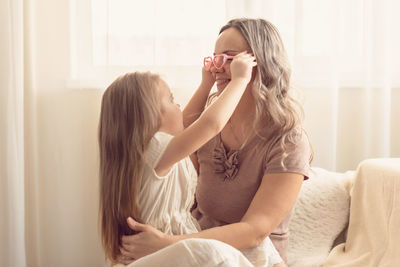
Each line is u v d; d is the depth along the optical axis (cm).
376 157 211
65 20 194
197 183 140
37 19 193
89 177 200
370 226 143
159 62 196
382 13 204
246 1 195
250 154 125
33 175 195
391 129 221
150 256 90
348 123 214
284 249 130
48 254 200
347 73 210
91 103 196
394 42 215
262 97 121
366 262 138
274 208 114
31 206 197
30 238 199
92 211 201
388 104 208
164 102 119
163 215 115
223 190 129
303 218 149
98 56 196
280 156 118
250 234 110
